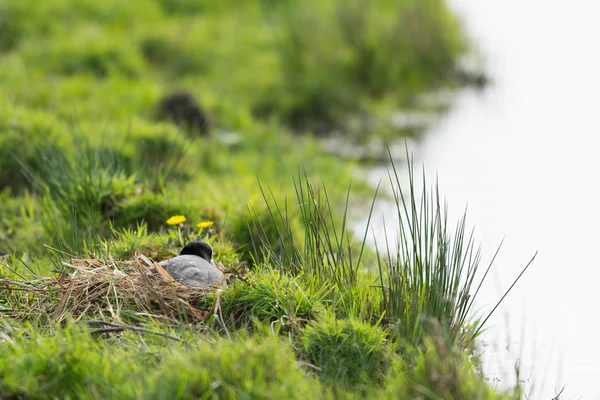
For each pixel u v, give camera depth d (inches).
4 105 617.9
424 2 1091.3
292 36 964.0
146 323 310.3
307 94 898.1
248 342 276.4
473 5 1358.3
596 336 411.8
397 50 1031.0
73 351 275.9
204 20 1026.7
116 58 863.1
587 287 481.1
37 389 264.2
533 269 508.4
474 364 330.3
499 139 850.8
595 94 1022.4
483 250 539.2
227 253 394.9
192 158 615.8
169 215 454.3
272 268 356.5
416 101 980.6
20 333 299.1
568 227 593.9
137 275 334.3
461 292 334.3
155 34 936.3
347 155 781.9
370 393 268.4
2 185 537.0
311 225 355.3
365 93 957.8
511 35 1246.3
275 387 254.2
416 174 726.5
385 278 379.2
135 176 504.1
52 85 773.3
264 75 911.7
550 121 920.3
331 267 345.7
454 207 632.4
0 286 335.9
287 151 751.7
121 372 267.4
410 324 315.0
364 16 1016.9
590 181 712.4
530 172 738.2
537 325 422.9
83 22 953.5
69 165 494.9
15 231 466.0
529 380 358.6
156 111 731.4
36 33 911.7
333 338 296.7
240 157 705.0
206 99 800.9
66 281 330.3
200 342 286.7
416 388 256.1
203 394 250.7
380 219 597.3
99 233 439.2
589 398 346.3
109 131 613.9
